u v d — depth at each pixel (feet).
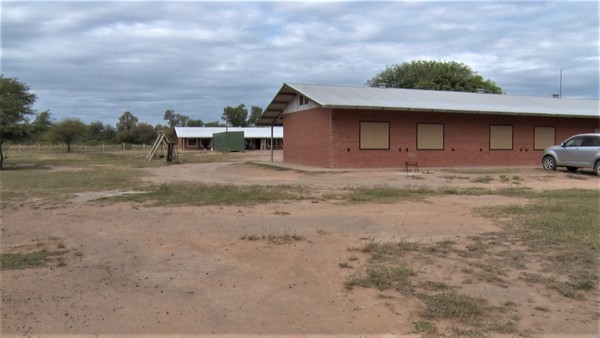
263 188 49.93
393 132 82.84
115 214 34.17
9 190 51.26
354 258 21.70
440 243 24.34
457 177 64.64
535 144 95.14
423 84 187.32
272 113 105.50
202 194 44.65
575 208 34.40
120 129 388.37
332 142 78.74
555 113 90.99
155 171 85.66
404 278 18.85
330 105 74.18
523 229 27.35
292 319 15.30
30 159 151.43
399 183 56.85
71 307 16.24
